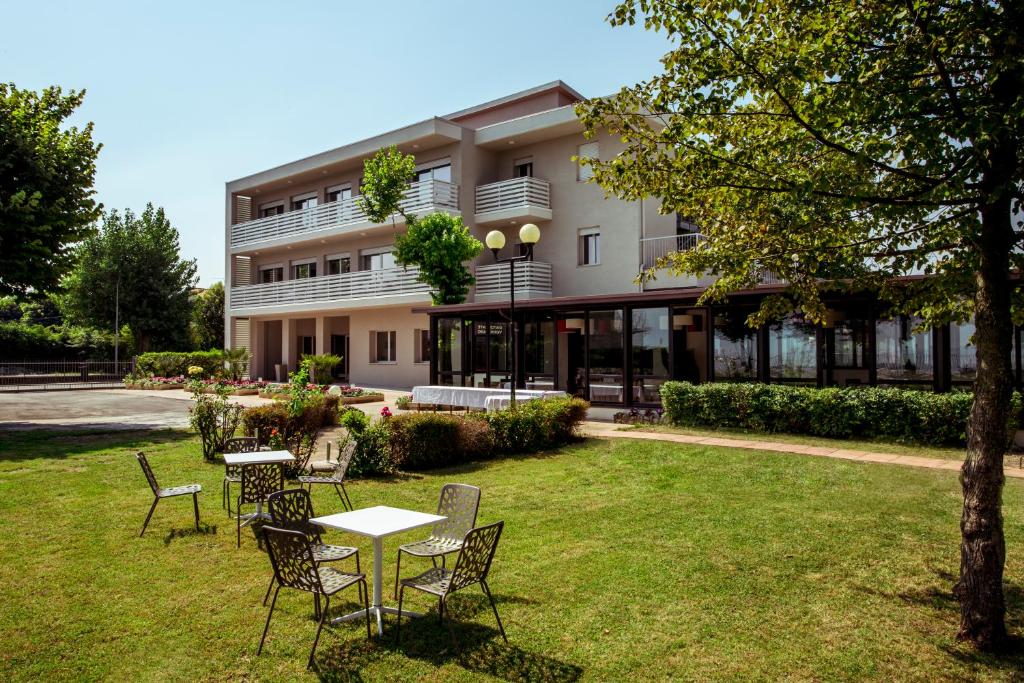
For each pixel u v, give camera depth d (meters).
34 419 16.78
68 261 15.67
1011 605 4.78
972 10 3.70
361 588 5.20
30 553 6.00
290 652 4.15
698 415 13.37
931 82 4.16
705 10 4.42
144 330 38.84
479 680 3.80
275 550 4.12
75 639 4.33
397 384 26.86
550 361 18.38
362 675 3.87
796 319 13.23
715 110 4.52
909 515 7.04
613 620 4.57
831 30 4.19
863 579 5.28
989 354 4.16
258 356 33.28
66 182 15.29
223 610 4.78
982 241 4.16
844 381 12.64
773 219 4.96
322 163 27.83
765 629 4.43
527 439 11.33
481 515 7.25
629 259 21.39
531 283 22.52
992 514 4.17
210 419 10.91
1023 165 3.77
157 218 39.66
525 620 4.59
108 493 8.35
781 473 9.07
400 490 8.51
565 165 23.28
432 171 25.48
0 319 47.28
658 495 8.07
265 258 32.88
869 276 5.48
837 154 4.71
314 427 12.89
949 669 3.89
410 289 25.14
